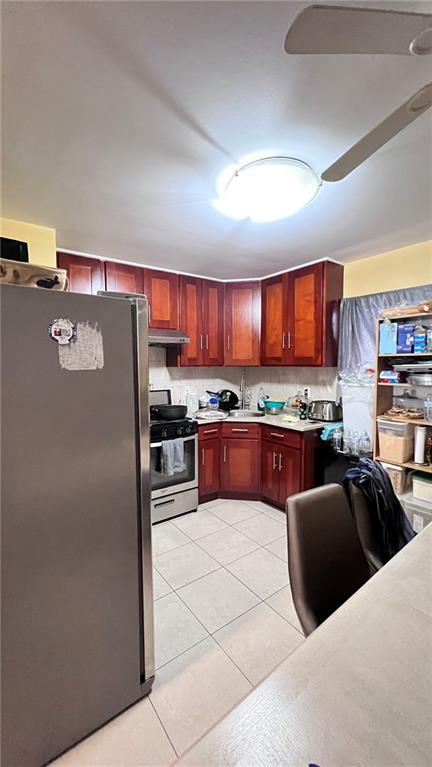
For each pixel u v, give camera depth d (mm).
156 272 2914
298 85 1026
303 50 702
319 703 605
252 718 583
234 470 3229
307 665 683
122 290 2729
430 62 943
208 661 1493
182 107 1105
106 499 1177
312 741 544
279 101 1090
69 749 1139
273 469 3020
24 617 1002
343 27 629
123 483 1226
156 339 2773
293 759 520
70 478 1077
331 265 2746
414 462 2285
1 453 935
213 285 3309
